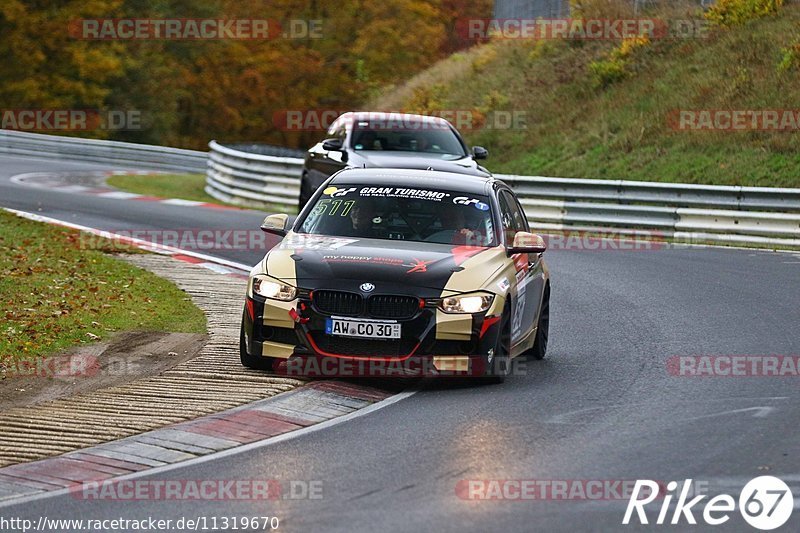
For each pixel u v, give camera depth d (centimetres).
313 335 3350
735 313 4856
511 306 3519
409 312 3322
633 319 4719
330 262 3441
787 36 11131
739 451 2727
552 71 12825
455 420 3019
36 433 2870
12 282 4934
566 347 4156
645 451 2722
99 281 5144
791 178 9094
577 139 11169
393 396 3309
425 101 13700
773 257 6775
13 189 9269
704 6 12538
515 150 11556
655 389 3438
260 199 9638
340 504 2308
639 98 11338
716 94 10750
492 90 13125
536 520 2212
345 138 6906
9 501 2356
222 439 2825
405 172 4003
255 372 3525
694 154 9912
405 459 2642
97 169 12300
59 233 6631
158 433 2872
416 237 3681
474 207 3806
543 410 3142
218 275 5534
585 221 8175
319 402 3203
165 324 4316
